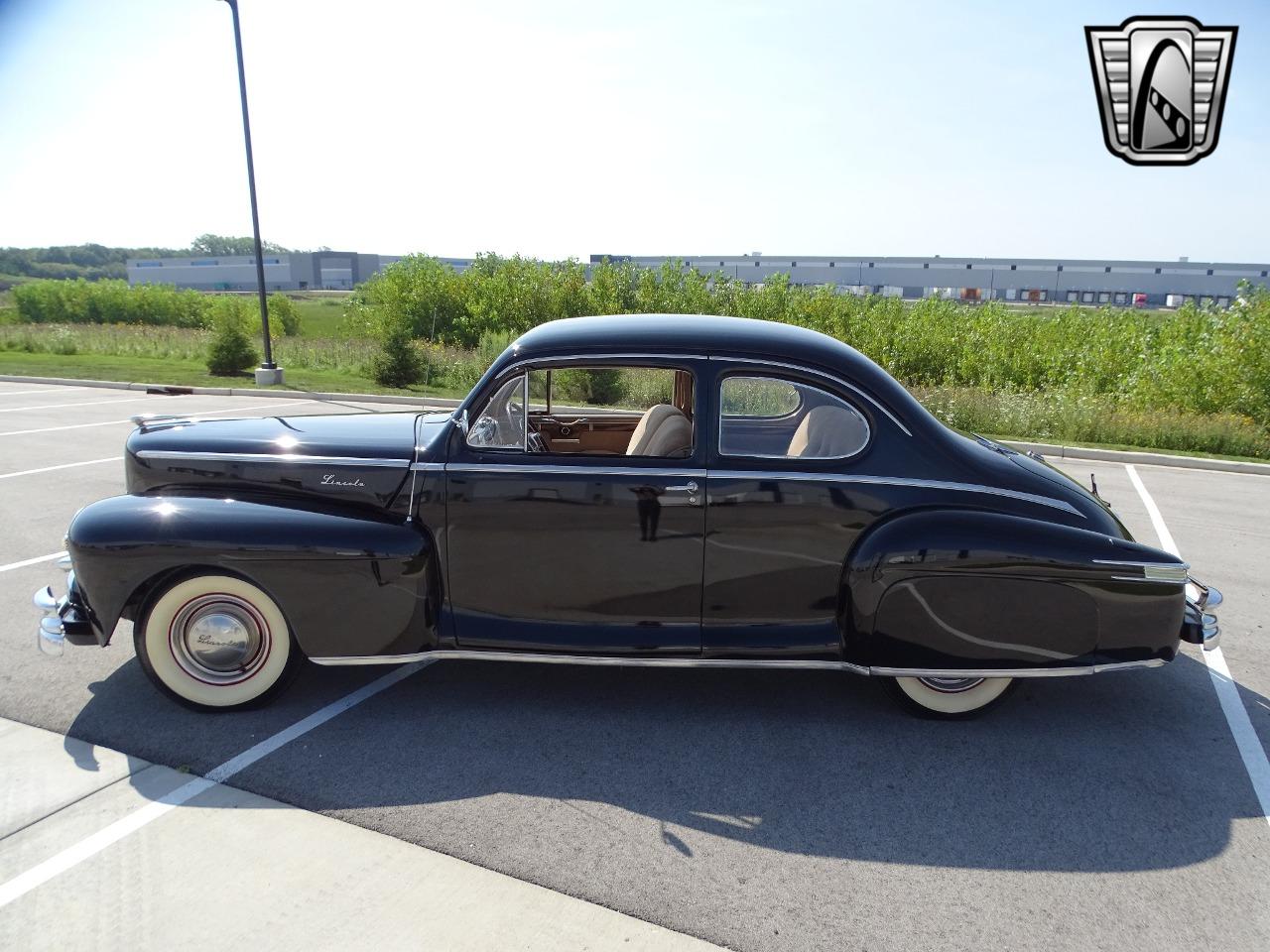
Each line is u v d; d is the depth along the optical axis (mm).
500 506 3605
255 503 3645
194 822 2953
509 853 2828
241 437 3918
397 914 2521
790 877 2746
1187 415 12289
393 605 3586
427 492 3635
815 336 3906
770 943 2447
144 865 2725
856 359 3729
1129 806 3191
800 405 3623
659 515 3572
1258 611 5289
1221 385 13094
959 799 3217
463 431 3660
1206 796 3270
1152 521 7516
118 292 45781
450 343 23984
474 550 3664
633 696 4012
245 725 3646
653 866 2783
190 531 3477
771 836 2961
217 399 14953
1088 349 17547
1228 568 6125
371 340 25031
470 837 2908
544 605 3715
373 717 3744
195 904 2545
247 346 18766
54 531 6473
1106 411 12656
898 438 3602
